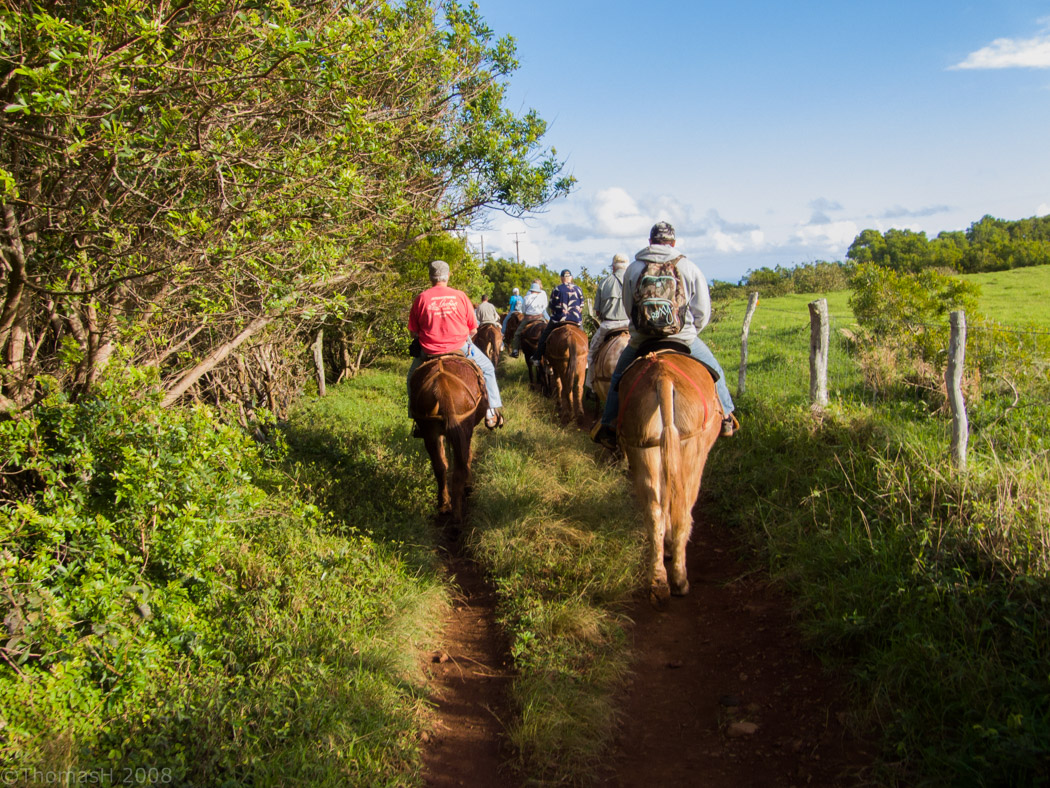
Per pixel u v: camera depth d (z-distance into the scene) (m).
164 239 4.75
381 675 3.91
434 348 6.65
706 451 4.84
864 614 4.05
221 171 4.59
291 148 5.16
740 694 3.96
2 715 3.13
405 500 6.89
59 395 4.22
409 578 5.10
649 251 5.18
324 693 3.61
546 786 3.34
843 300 29.83
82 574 3.94
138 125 4.14
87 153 4.09
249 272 5.00
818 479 5.79
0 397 4.12
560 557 5.48
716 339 17.42
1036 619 3.51
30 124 3.84
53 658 3.50
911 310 12.21
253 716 3.39
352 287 10.96
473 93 8.40
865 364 9.23
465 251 17.30
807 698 3.79
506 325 18.91
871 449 5.77
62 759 3.00
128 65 3.57
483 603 5.24
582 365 10.39
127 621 3.84
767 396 8.93
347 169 4.83
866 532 4.84
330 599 4.56
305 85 4.68
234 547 4.82
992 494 4.54
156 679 3.65
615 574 5.16
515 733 3.62
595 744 3.56
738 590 5.10
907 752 3.16
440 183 8.48
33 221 4.23
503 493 6.54
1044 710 3.06
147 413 4.39
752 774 3.35
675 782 3.37
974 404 7.08
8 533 3.51
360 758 3.28
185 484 4.29
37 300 4.54
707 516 6.56
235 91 4.09
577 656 4.24
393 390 13.94
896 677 3.55
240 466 4.84
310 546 5.22
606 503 6.29
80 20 4.09
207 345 7.09
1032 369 7.76
